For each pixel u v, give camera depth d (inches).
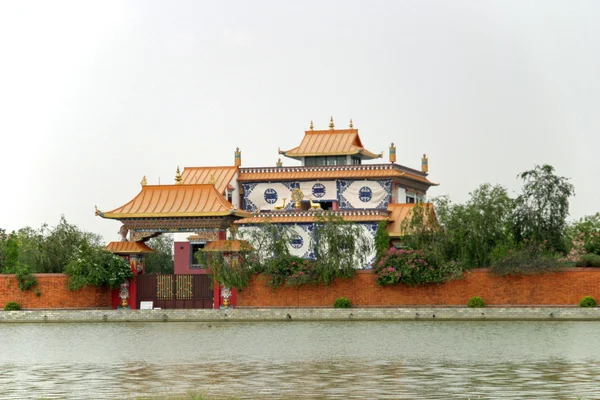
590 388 1628.9
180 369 1989.4
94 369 2011.6
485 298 3408.0
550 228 3666.3
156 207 3666.3
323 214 4001.0
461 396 1558.8
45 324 3378.4
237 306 3540.8
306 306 3511.3
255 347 2439.7
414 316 3334.2
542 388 1632.6
